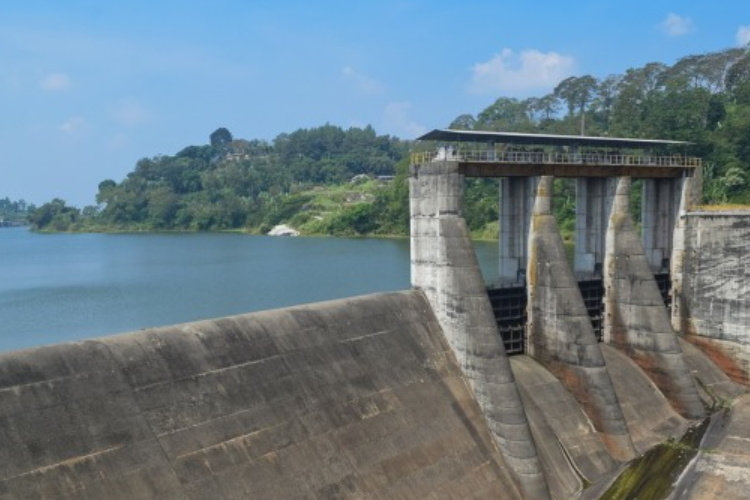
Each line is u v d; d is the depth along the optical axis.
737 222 54.56
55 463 24.91
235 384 31.77
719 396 53.06
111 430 26.95
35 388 26.30
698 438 46.12
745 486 39.91
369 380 37.03
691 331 58.47
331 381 35.38
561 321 44.75
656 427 47.16
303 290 108.94
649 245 59.97
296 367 34.66
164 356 30.55
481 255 131.38
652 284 50.59
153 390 29.17
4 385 25.69
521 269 47.62
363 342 38.72
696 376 54.47
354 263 139.38
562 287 44.62
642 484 40.25
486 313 40.00
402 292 43.88
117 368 28.86
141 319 91.94
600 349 47.78
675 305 59.31
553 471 39.34
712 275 56.59
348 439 33.44
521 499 36.97
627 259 51.53
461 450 37.06
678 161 58.06
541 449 39.91
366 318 40.16
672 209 58.81
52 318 93.56
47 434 25.45
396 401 37.06
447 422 38.00
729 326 55.88
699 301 57.66
